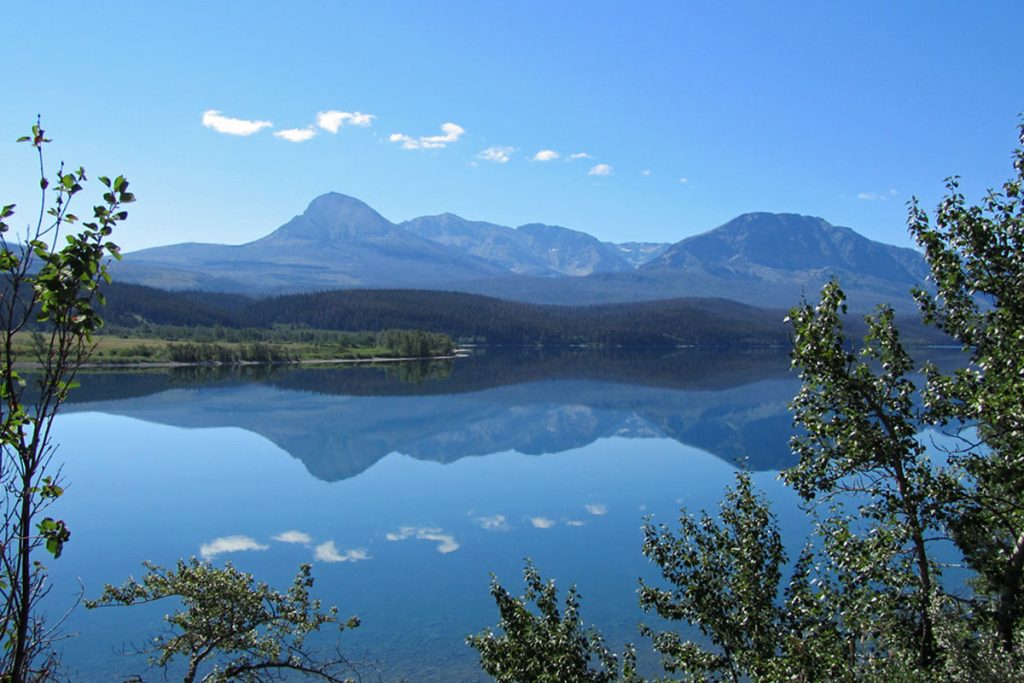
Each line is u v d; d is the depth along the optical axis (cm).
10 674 529
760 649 1070
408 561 2995
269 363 15175
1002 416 889
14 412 520
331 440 6469
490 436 6812
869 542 1004
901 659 977
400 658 1995
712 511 3788
